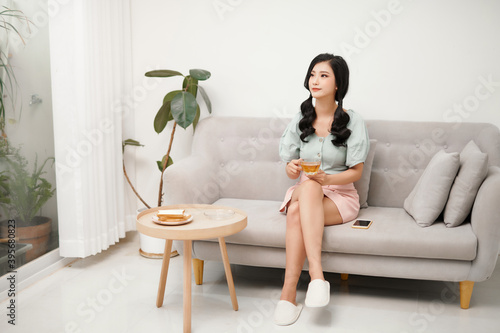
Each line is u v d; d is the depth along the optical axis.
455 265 2.20
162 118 3.06
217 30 3.19
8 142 2.40
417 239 2.18
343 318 2.17
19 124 2.47
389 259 2.26
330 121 2.54
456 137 2.71
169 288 2.53
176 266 2.87
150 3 3.27
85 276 2.69
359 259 2.29
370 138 2.81
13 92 2.42
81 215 2.77
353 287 2.57
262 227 2.34
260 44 3.13
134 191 3.22
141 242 3.06
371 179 2.79
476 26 2.83
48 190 2.74
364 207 2.72
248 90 3.19
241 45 3.16
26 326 2.07
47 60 2.67
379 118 3.02
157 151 3.41
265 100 3.17
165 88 3.34
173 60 3.29
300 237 2.20
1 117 2.34
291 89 3.12
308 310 2.26
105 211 2.97
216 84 3.23
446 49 2.89
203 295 2.44
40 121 2.64
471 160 2.25
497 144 2.61
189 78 3.02
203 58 3.24
